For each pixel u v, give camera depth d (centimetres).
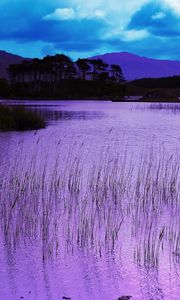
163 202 1097
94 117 4159
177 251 776
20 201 1084
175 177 1354
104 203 1082
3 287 644
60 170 1464
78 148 1981
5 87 10306
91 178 1342
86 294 623
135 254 767
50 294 623
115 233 863
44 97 10431
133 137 2453
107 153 1822
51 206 1052
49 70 11469
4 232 869
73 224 926
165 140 2306
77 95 11225
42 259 746
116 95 11750
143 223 935
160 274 688
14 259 746
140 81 15888
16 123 2811
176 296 617
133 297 614
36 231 880
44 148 1969
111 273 693
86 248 795
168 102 8331
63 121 3641
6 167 1502
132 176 1377
